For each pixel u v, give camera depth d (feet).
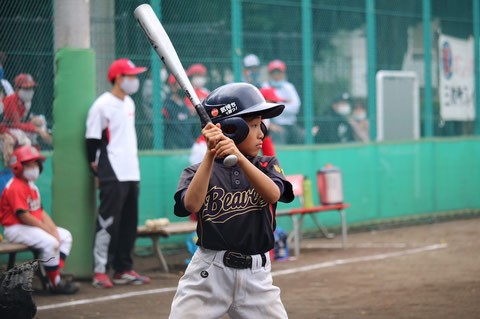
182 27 106.93
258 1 114.83
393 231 129.59
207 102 37.27
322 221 124.06
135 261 100.83
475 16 149.89
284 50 118.32
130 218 83.92
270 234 37.06
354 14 127.65
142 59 103.91
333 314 66.23
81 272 85.61
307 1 120.88
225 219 36.22
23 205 75.77
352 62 127.44
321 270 90.38
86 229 85.71
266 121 84.02
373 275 86.12
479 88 150.71
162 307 70.90
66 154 84.94
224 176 36.96
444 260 96.43
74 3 84.99
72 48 84.79
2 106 88.69
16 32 90.74
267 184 35.37
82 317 66.80
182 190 36.73
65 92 84.74
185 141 108.27
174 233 89.97
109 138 82.23
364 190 129.49
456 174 145.07
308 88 121.60
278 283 82.38
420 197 138.72
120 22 101.81
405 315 65.21
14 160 76.54
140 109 104.12
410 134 137.39
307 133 121.80
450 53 144.46
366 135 130.31
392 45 133.59
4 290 36.22
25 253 92.12
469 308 67.41
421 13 138.72
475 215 148.87
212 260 36.27
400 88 135.03
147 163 104.42
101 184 81.87
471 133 149.38
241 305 36.73
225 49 111.14
